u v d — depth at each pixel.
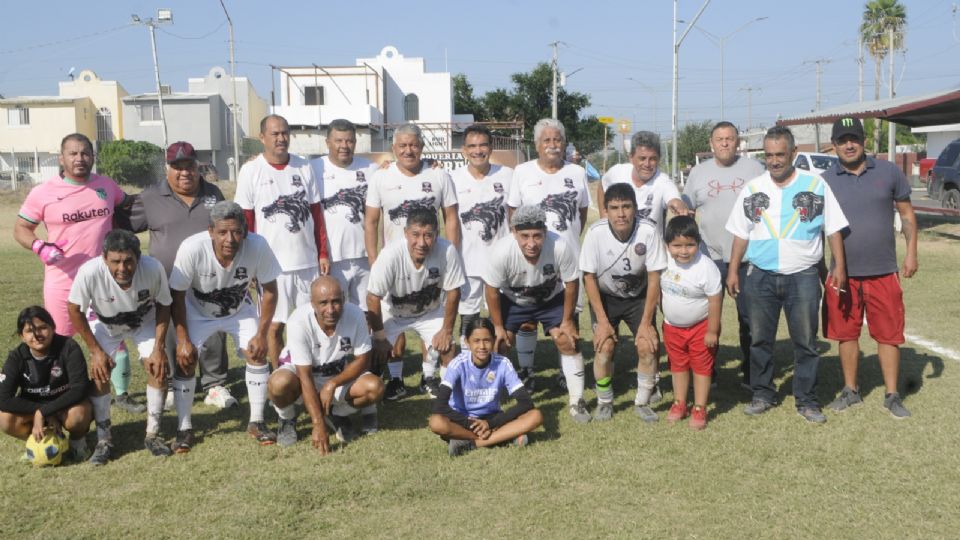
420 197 6.40
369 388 5.18
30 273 13.00
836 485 4.38
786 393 6.19
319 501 4.27
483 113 54.94
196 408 6.03
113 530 3.95
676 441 5.12
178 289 5.27
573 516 4.05
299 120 43.62
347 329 5.16
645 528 3.91
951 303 9.48
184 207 5.90
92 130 49.72
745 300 5.83
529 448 5.04
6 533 3.92
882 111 18.12
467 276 6.72
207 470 4.74
